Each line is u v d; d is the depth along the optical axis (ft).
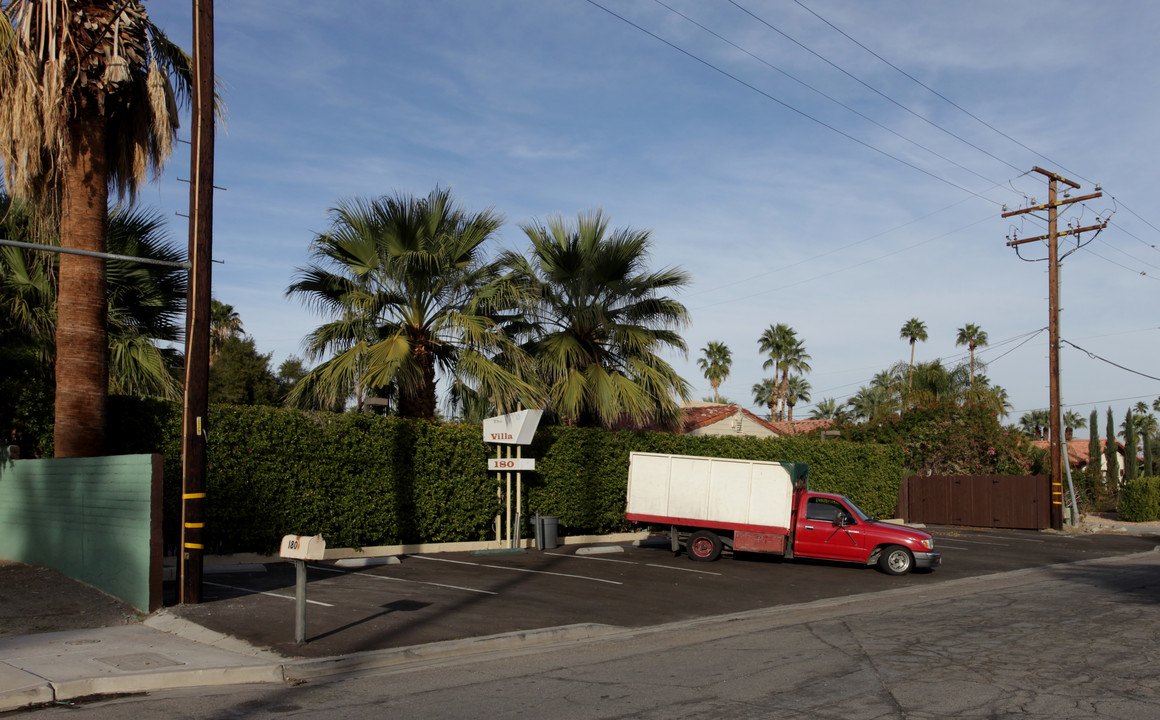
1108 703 23.70
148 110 45.42
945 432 118.11
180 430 49.88
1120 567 65.05
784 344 229.45
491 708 23.22
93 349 44.09
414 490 59.52
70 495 41.65
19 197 44.39
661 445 75.56
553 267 68.18
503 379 60.29
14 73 41.37
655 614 41.22
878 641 33.53
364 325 60.59
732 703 23.70
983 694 24.70
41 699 23.70
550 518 65.16
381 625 34.53
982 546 81.51
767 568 59.62
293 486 53.31
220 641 31.01
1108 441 176.86
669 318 71.56
